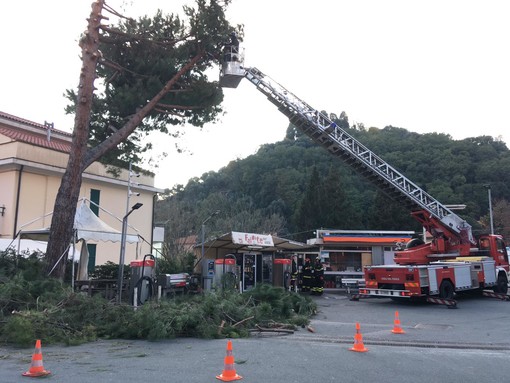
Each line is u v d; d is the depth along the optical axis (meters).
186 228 53.06
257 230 60.38
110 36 16.58
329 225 50.97
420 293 16.92
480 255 21.52
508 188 56.44
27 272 11.86
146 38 16.45
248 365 6.82
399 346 8.91
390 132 75.19
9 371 6.37
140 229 31.25
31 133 30.42
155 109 17.22
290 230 63.44
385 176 20.81
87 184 27.84
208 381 5.88
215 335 9.37
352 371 6.58
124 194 30.34
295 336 10.02
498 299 19.81
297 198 66.56
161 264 17.36
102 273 17.69
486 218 52.53
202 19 16.83
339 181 52.47
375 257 27.59
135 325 9.26
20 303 9.64
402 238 27.80
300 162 74.75
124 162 18.61
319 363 7.03
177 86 17.78
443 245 20.72
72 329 9.21
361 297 20.39
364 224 55.59
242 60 18.89
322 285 22.00
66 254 14.20
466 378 6.36
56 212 14.28
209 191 84.25
